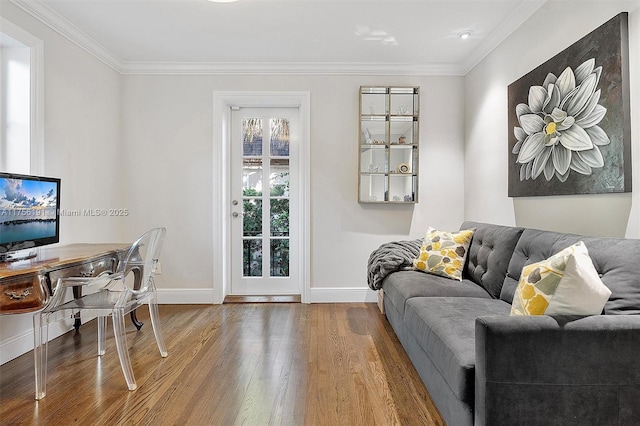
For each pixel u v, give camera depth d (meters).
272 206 4.31
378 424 1.85
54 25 2.95
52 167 2.97
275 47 3.57
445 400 1.79
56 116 3.01
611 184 1.95
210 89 4.01
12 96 2.76
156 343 2.89
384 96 4.02
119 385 2.23
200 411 1.95
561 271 1.57
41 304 2.04
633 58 1.87
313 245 4.07
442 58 3.83
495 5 2.80
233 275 4.32
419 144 4.05
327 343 2.89
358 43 3.48
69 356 2.66
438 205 4.09
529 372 1.44
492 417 1.45
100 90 3.62
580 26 2.24
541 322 1.46
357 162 4.05
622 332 1.45
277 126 4.29
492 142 3.40
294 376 2.34
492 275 2.59
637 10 1.84
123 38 3.38
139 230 4.02
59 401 2.05
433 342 1.90
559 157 2.37
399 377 2.33
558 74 2.38
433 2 2.77
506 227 2.74
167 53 3.71
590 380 1.44
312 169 4.05
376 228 4.07
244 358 2.61
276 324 3.35
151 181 4.02
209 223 4.04
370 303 4.04
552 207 2.51
